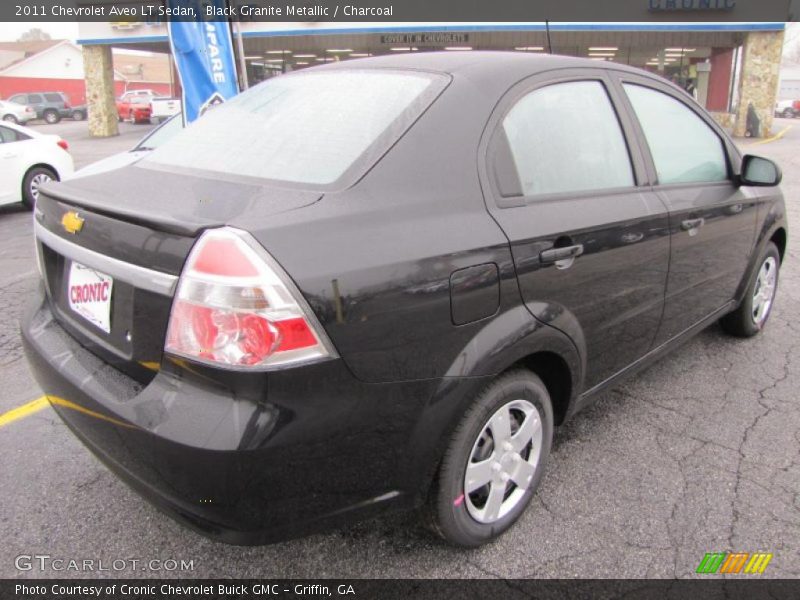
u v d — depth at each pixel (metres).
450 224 2.07
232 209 1.89
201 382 1.76
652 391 3.60
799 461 2.94
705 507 2.62
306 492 1.84
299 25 20.94
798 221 7.94
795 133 23.56
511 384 2.28
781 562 2.33
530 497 2.52
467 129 2.25
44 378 2.26
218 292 1.70
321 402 1.78
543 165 2.46
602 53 26.19
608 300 2.64
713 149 3.52
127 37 24.02
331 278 1.78
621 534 2.47
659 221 2.87
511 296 2.19
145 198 2.06
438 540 2.41
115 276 1.93
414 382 1.96
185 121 7.32
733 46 24.03
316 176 2.08
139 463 1.86
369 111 2.31
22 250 7.01
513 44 23.98
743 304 4.07
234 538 1.82
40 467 2.89
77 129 30.84
